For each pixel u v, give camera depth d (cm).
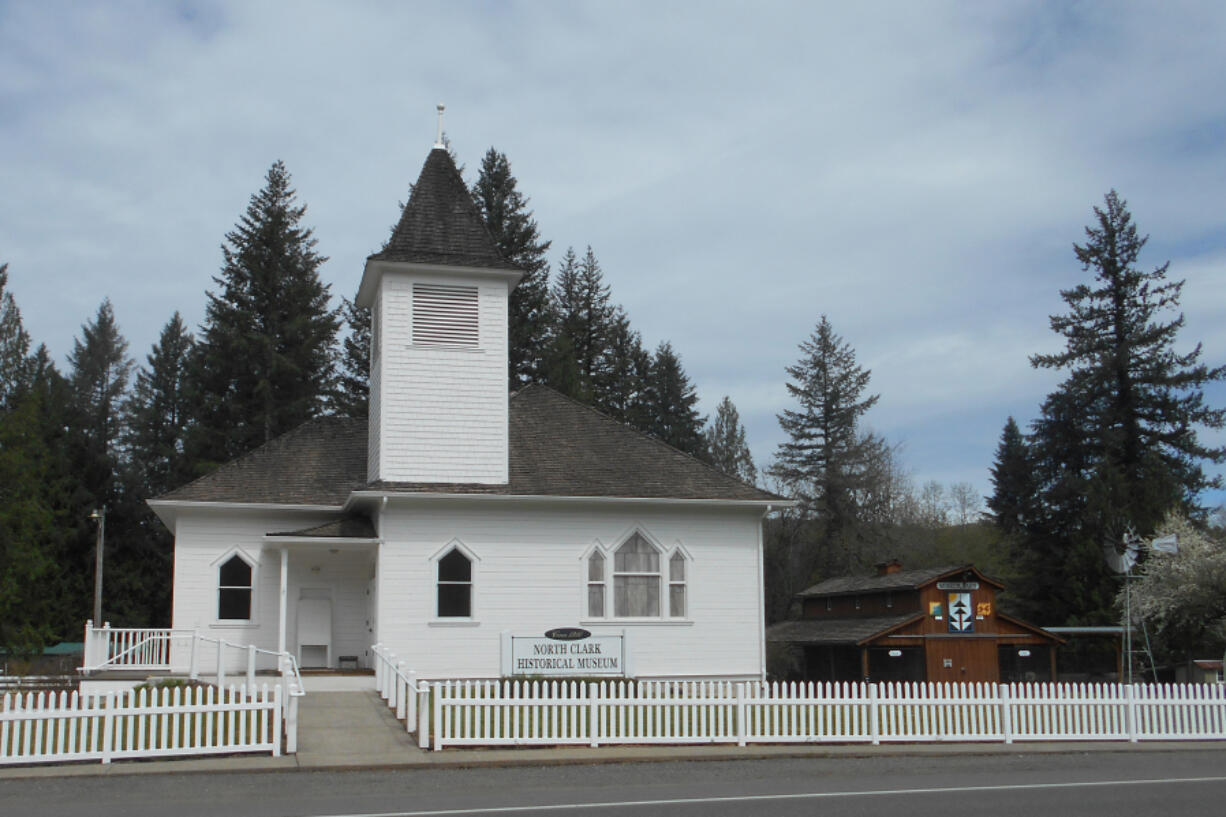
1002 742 1933
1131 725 1994
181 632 2564
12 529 4116
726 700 1839
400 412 2580
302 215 5591
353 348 5600
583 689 1792
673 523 2733
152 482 5916
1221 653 4181
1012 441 6256
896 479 7312
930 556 6662
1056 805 1249
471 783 1433
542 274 5878
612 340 6544
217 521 2725
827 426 6612
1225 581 3656
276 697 1648
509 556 2594
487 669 2530
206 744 1611
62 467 5431
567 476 2716
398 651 2481
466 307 2669
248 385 5178
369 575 2736
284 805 1229
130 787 1380
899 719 1906
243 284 5397
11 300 5747
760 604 2761
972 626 3469
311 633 2717
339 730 1873
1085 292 5516
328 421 3066
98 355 7219
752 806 1224
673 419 7012
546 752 1694
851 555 6200
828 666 4028
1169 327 5322
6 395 5500
